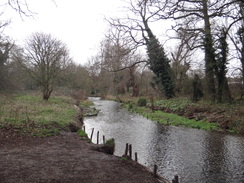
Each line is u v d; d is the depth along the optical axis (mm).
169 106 21172
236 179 6355
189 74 29922
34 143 8492
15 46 26672
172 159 8180
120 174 5840
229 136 11305
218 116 14312
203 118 15188
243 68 18312
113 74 40969
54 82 23375
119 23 19031
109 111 24047
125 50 20875
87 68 54062
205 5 10320
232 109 15023
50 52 21188
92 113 21141
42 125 11039
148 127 14508
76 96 33938
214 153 8734
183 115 17469
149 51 25641
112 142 8922
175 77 27016
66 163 6406
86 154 7547
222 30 16031
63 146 8445
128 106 27047
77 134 10977
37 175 5305
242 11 12086
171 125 14906
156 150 9352
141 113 20938
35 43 20641
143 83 41812
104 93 48219
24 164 6012
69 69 26203
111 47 26156
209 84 20016
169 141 10773
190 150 9219
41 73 21750
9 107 14656
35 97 24734
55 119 12352
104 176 5605
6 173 5266
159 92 28516
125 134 12539
